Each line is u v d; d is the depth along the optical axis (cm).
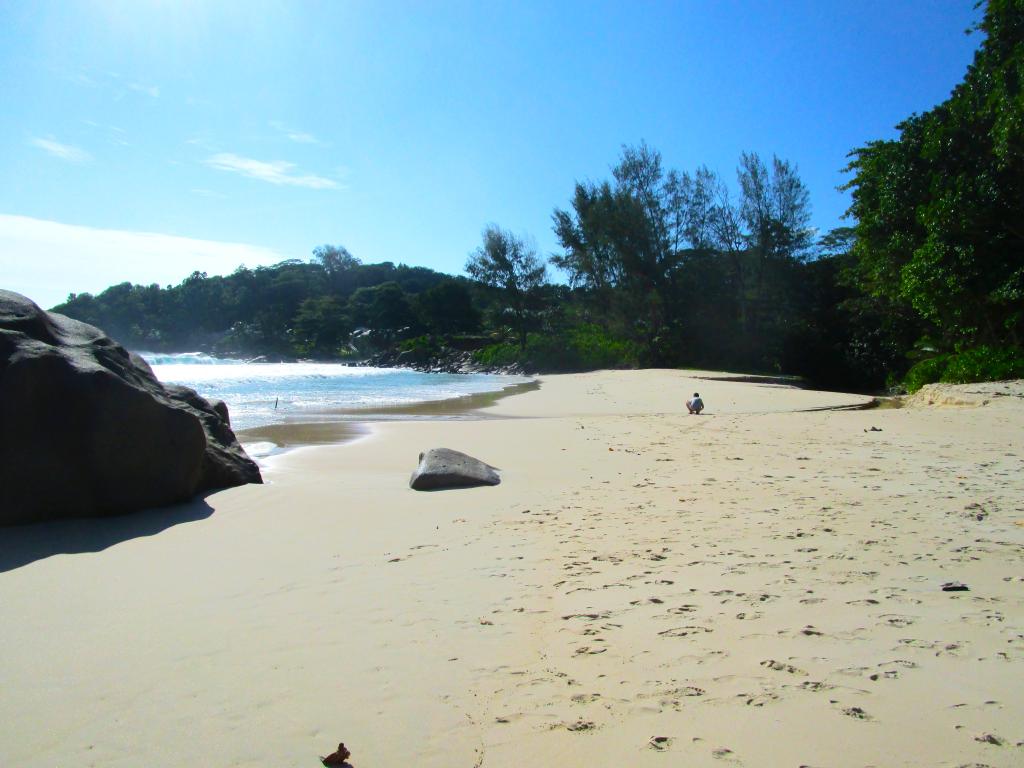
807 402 2317
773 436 1373
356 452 1299
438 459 954
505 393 3106
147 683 346
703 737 281
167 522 741
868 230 2864
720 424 1625
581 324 6259
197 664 368
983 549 547
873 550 550
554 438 1430
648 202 5234
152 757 279
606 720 299
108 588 509
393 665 363
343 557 591
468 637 401
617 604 446
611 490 863
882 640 369
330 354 9494
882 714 291
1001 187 2202
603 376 4341
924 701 301
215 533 689
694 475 955
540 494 851
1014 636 369
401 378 4859
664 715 301
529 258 6619
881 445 1210
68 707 322
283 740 290
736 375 4062
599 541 612
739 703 307
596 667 354
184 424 833
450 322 9206
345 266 14012
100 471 762
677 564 530
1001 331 2419
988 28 2409
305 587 507
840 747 268
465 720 304
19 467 728
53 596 491
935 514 675
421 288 13375
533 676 346
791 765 257
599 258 5600
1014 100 2044
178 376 4691
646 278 5253
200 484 898
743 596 449
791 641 373
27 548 636
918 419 1605
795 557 537
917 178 2609
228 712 315
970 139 2389
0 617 447
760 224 5075
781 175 5084
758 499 774
